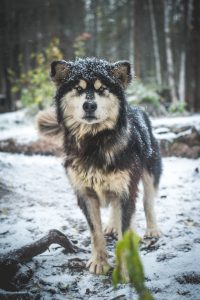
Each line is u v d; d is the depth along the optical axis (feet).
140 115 12.75
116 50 61.00
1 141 23.36
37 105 32.37
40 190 16.06
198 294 8.23
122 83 10.77
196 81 41.11
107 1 60.95
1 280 8.87
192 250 10.53
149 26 50.26
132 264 4.39
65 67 10.80
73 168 10.55
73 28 59.31
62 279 9.45
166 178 17.38
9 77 41.78
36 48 53.21
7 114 35.24
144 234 12.09
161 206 14.30
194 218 12.96
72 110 10.57
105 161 10.16
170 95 41.57
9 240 11.38
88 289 8.93
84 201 10.69
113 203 10.93
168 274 9.29
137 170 10.66
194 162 19.77
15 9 49.19
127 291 8.64
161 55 50.16
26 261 10.05
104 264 10.05
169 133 21.48
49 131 12.84
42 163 19.86
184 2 43.98
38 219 13.23
